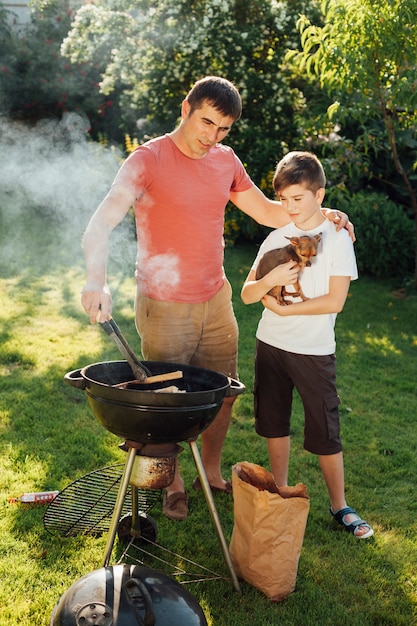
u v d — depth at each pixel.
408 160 7.00
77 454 3.08
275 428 2.67
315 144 6.80
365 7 4.83
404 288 6.29
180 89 7.88
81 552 2.39
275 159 7.53
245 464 2.35
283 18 7.52
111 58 8.16
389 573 2.38
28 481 2.81
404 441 3.41
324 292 2.46
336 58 5.01
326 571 2.36
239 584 2.26
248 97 7.62
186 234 2.40
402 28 4.79
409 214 6.99
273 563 2.17
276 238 2.56
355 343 4.87
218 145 2.54
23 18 10.66
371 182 7.25
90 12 7.95
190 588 2.23
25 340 4.49
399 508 2.80
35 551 2.36
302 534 2.20
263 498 2.14
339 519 2.64
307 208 2.41
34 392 3.70
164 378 2.12
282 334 2.55
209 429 2.76
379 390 4.05
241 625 2.09
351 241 2.49
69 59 9.39
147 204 2.38
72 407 3.57
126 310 5.30
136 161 2.30
